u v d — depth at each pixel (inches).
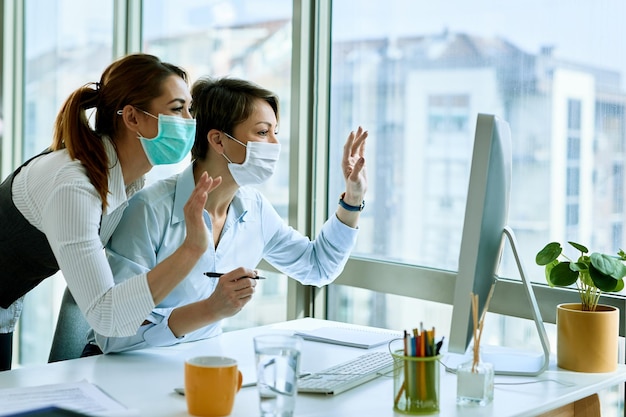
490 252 64.3
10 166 151.4
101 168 69.1
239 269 73.1
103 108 72.2
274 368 53.7
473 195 60.0
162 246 80.0
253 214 87.4
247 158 81.4
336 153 103.0
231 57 114.6
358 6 99.4
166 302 80.2
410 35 94.2
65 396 57.9
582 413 68.5
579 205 81.1
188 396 55.4
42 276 77.0
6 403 55.7
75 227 65.7
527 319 83.5
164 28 125.6
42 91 148.2
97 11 137.2
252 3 110.7
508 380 66.2
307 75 102.6
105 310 65.5
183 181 82.0
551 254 72.2
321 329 84.9
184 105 74.1
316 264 91.6
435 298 90.4
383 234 98.1
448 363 70.4
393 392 60.2
